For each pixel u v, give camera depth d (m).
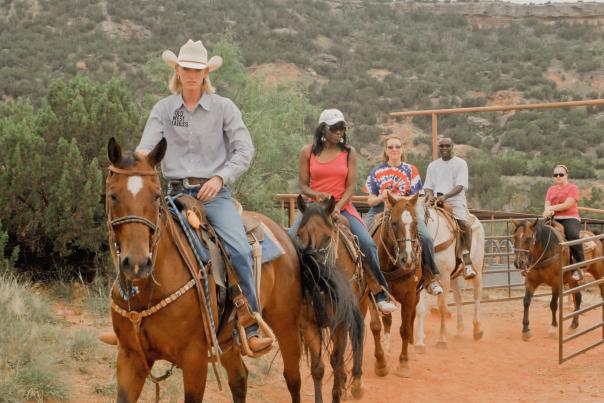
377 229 8.93
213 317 4.95
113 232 4.52
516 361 10.02
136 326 4.66
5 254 9.91
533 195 33.78
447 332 12.08
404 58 64.88
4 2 55.91
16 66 43.22
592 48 68.88
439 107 53.31
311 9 72.81
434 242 10.48
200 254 4.99
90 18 55.41
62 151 9.79
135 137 10.79
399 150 9.18
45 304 8.66
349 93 53.09
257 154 17.53
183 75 5.27
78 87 11.03
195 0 64.06
